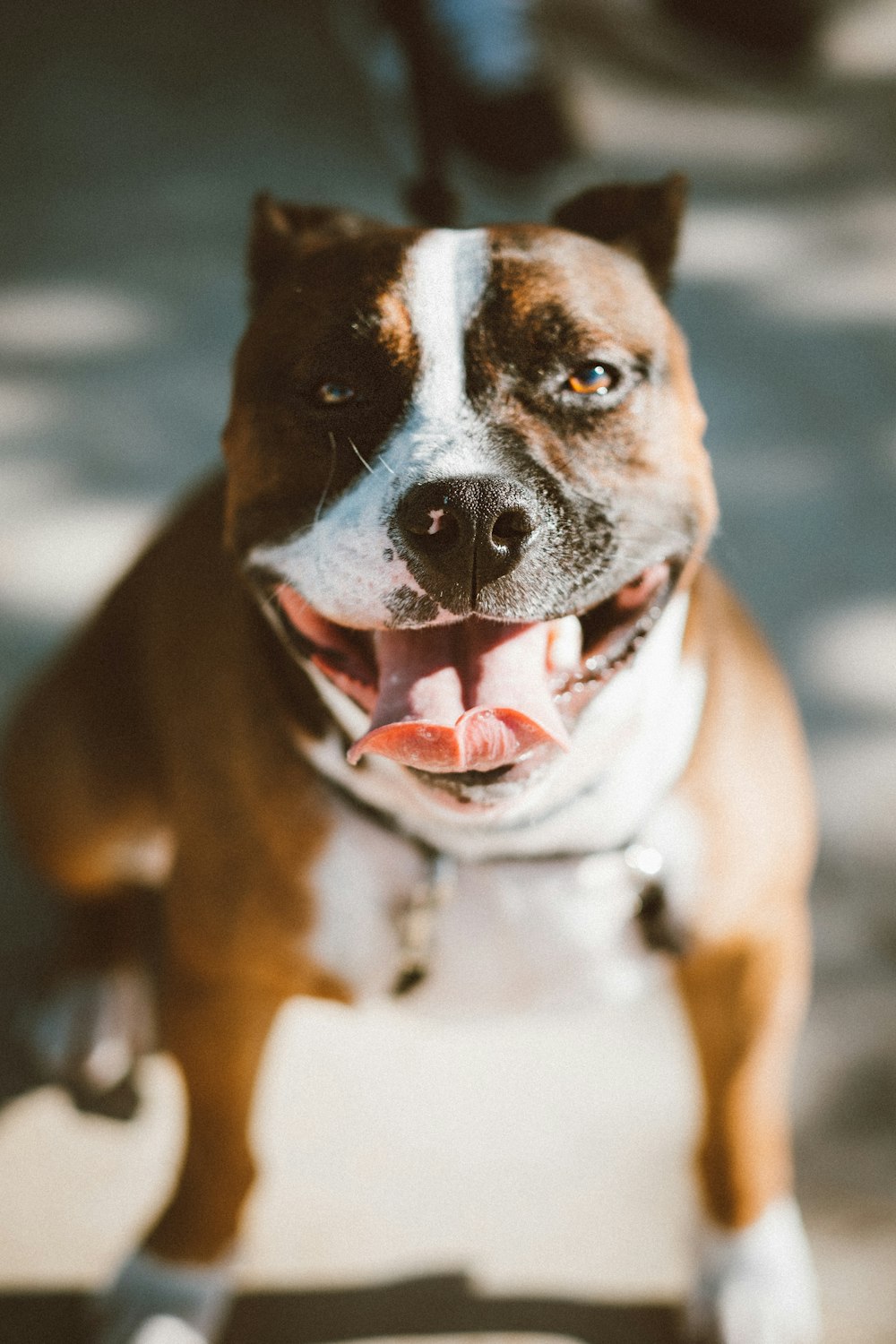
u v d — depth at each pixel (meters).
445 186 2.55
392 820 1.87
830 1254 2.35
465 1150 2.51
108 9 6.88
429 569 1.60
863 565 3.67
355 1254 2.37
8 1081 2.66
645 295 1.81
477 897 1.94
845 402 4.32
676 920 1.97
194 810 2.00
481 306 1.68
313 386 1.72
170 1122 2.60
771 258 5.09
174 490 4.03
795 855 2.02
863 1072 2.60
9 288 4.93
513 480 1.60
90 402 4.38
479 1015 2.16
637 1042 2.68
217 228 5.23
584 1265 2.35
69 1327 2.29
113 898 2.83
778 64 6.46
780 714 2.05
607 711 1.78
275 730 1.87
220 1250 2.24
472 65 5.12
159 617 2.24
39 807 2.57
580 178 5.35
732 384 4.39
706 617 1.97
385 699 1.67
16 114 6.00
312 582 1.69
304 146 5.69
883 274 5.02
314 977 2.02
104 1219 2.44
